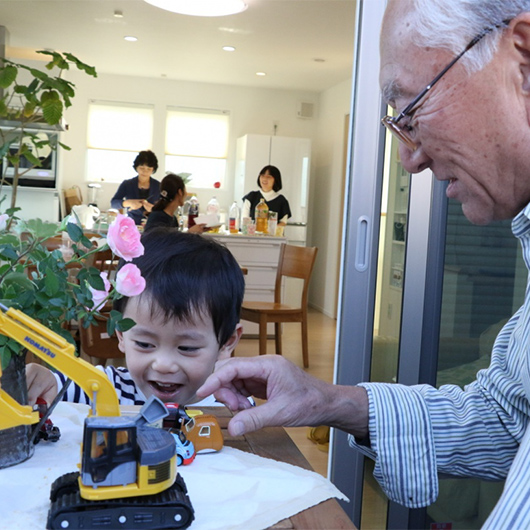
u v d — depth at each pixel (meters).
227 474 0.83
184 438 0.88
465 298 2.04
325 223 8.48
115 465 0.68
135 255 0.85
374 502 2.04
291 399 0.95
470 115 0.81
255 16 5.82
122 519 0.67
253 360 0.96
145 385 1.25
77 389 1.13
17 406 0.80
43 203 7.64
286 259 5.19
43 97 2.90
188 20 6.13
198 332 1.19
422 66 0.83
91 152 9.08
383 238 2.02
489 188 0.85
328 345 5.89
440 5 0.81
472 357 2.05
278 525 0.72
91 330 3.23
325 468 2.97
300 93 9.26
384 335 2.05
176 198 4.88
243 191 8.48
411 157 0.93
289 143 8.46
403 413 1.04
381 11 1.92
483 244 2.03
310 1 5.27
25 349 0.85
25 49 7.82
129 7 5.84
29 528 0.67
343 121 8.12
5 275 0.85
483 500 2.04
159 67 8.41
